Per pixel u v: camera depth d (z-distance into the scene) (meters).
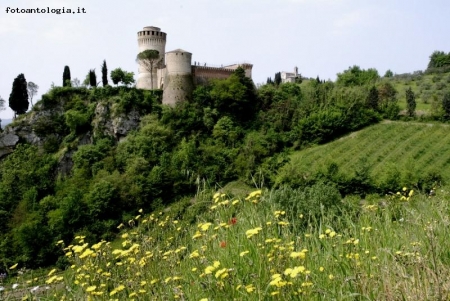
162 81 85.94
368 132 70.25
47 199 56.78
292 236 5.49
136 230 7.19
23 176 65.19
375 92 78.81
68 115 74.38
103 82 87.19
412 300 3.38
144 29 88.69
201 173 57.25
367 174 45.00
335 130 71.94
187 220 7.49
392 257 4.20
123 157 67.81
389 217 5.95
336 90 84.94
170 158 65.50
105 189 52.44
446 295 3.31
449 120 68.75
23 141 76.50
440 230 4.75
